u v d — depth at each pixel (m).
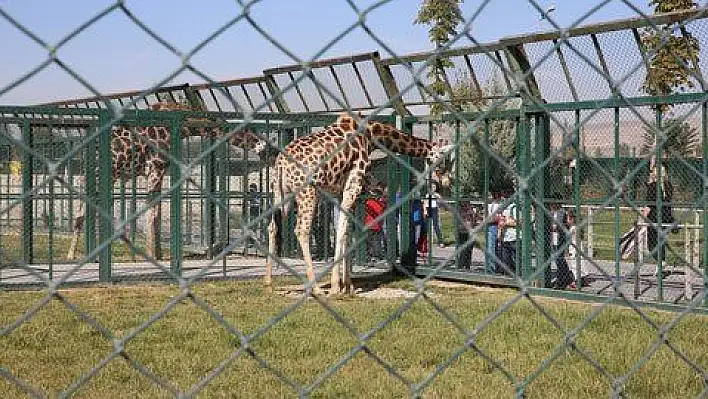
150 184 15.07
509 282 12.41
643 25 10.02
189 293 2.09
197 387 2.15
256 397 6.04
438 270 2.48
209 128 13.79
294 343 7.94
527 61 11.59
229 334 8.36
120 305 10.66
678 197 10.53
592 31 10.67
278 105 15.54
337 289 11.66
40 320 9.20
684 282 11.84
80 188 14.91
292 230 15.84
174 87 16.47
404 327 8.73
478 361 7.14
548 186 12.02
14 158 14.06
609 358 7.09
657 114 10.43
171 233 13.14
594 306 10.50
